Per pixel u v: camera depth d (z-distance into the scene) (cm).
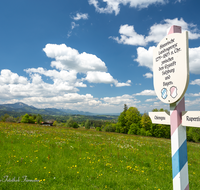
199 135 5491
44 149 1006
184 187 284
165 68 323
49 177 603
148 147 1589
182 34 287
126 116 7188
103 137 2038
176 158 292
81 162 834
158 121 350
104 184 596
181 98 287
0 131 1487
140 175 741
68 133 2022
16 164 692
